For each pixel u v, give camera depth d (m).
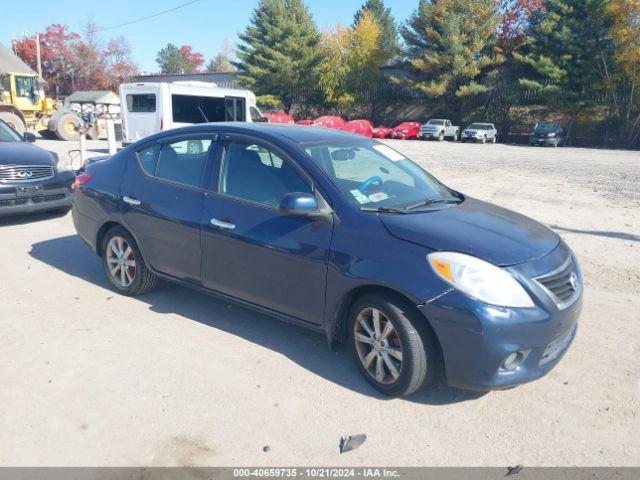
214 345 4.26
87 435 3.15
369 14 50.38
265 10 49.81
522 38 42.53
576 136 39.69
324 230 3.78
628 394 3.70
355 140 4.68
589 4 36.78
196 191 4.52
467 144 37.19
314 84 49.50
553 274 3.46
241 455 3.02
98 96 29.31
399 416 3.40
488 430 3.28
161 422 3.28
